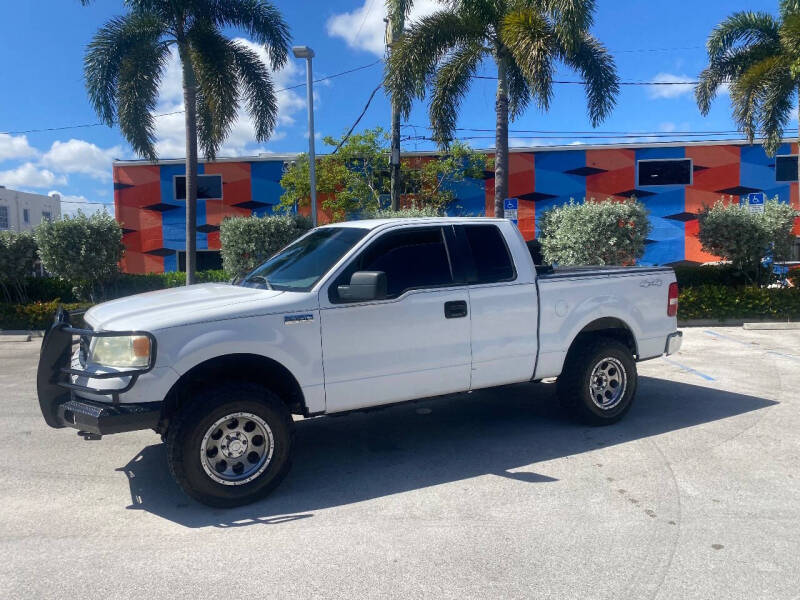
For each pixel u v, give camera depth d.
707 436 5.88
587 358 6.05
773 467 5.07
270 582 3.51
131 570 3.67
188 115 16.66
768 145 16.55
